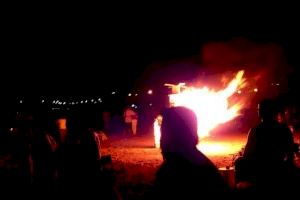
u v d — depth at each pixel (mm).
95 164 5105
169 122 2781
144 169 11516
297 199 4973
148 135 23922
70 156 5055
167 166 2748
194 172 2680
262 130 5391
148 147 17281
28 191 8953
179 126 2756
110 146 18031
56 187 8133
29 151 9297
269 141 5309
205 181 2658
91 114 5277
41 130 8547
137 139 21438
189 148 2754
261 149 5328
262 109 5445
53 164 8359
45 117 8984
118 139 21797
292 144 5344
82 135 5133
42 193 8305
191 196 2633
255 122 23688
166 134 2781
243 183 5344
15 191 9117
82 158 5047
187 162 2703
